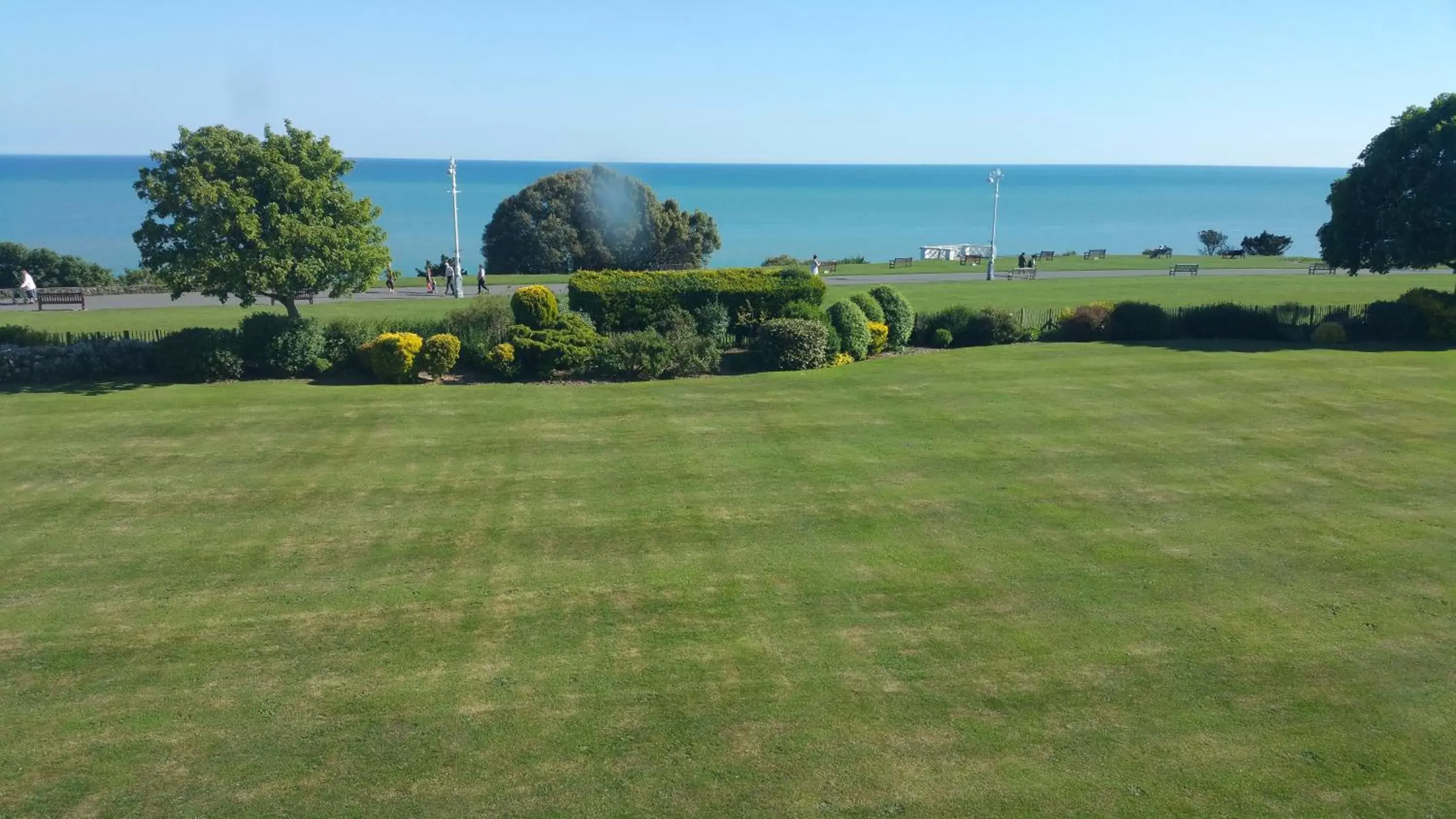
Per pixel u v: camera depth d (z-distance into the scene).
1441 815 7.69
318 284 23.53
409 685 9.77
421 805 7.94
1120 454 17.08
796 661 10.17
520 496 15.23
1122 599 11.46
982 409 20.19
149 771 8.43
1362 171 29.06
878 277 51.88
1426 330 27.50
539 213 63.56
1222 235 77.00
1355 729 8.83
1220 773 8.23
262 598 11.73
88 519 14.27
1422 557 12.53
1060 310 31.95
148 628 10.99
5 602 11.62
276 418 19.80
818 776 8.26
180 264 22.36
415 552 13.10
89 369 23.08
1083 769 8.30
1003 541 13.26
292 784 8.23
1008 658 10.15
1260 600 11.39
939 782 8.16
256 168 23.03
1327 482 15.52
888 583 11.99
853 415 19.89
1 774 8.38
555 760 8.52
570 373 23.70
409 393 22.08
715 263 82.25
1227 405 20.36
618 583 12.09
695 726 9.02
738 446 17.78
